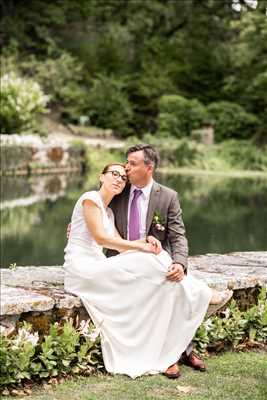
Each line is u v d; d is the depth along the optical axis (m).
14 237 10.65
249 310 4.87
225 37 40.81
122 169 4.43
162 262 4.20
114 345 4.12
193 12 40.84
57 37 37.56
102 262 4.20
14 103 25.38
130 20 40.56
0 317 3.81
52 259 8.88
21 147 23.14
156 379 4.01
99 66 37.91
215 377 4.11
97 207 4.29
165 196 4.52
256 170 31.30
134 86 37.38
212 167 30.27
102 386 3.86
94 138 32.47
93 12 39.00
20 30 36.16
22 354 3.75
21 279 4.66
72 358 4.01
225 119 35.56
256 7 35.34
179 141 31.58
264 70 36.88
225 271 5.22
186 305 4.19
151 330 4.16
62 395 3.69
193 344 4.44
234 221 13.31
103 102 34.72
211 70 38.94
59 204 15.12
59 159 25.09
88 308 4.13
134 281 4.14
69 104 34.47
